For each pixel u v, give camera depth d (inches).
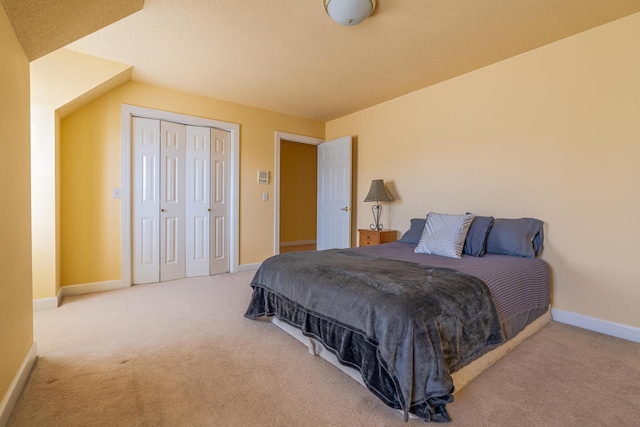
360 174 171.9
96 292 124.1
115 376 64.6
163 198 142.2
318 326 72.3
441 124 131.4
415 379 51.3
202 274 154.3
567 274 96.4
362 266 79.7
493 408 55.2
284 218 264.2
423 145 138.9
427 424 51.4
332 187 182.1
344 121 181.6
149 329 88.8
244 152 163.5
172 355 74.0
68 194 118.9
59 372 65.5
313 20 86.4
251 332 87.8
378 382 56.2
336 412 54.4
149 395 58.4
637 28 83.1
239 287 133.8
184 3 79.3
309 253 102.5
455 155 126.6
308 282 75.8
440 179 132.2
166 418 52.2
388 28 90.0
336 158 178.9
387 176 156.1
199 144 151.8
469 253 102.0
